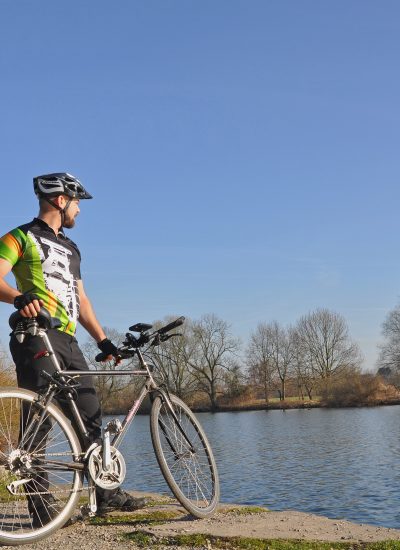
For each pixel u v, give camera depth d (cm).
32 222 414
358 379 6575
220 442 3438
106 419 407
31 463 367
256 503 1658
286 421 4941
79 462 386
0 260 388
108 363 454
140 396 426
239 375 7325
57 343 404
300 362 7588
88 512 389
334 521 439
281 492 1806
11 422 367
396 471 2091
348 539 380
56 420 381
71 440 385
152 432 423
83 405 406
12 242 397
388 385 6656
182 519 434
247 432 4047
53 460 375
